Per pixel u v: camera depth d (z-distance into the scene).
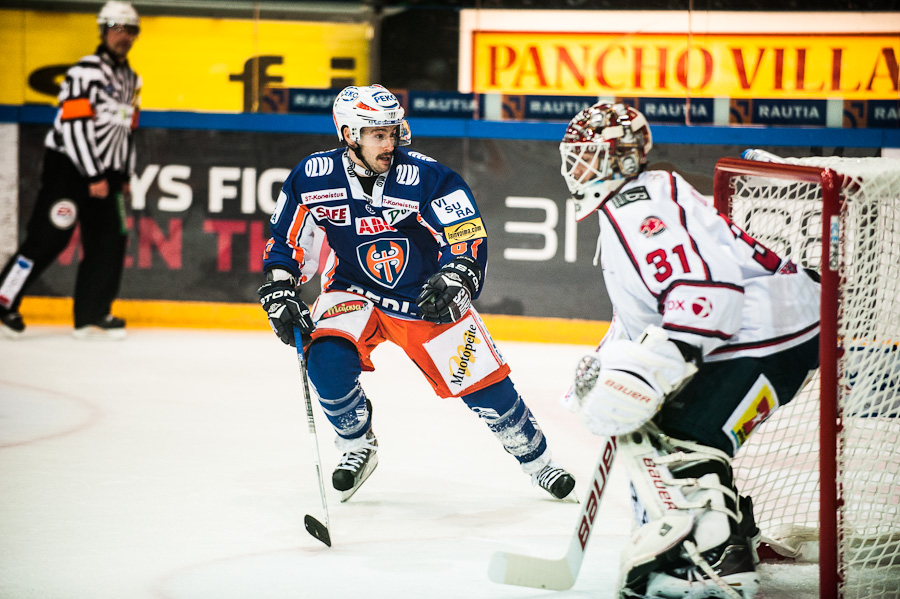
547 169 18.45
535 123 18.47
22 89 19.30
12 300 17.66
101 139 17.36
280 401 13.07
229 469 9.59
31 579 6.46
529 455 8.60
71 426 11.34
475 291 7.94
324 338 8.32
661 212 5.64
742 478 7.96
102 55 17.41
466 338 8.27
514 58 18.70
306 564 6.87
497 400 8.40
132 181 19.30
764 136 18.08
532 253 18.58
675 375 5.51
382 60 18.97
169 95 19.41
